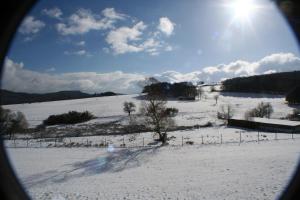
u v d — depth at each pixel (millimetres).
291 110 75875
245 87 141000
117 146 31672
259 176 14648
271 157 19172
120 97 124438
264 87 134750
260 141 28953
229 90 145625
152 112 34469
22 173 19641
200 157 21609
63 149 30375
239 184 13633
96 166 21391
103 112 81312
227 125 53094
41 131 55281
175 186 14461
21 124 53406
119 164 21719
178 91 118188
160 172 17922
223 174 15945
